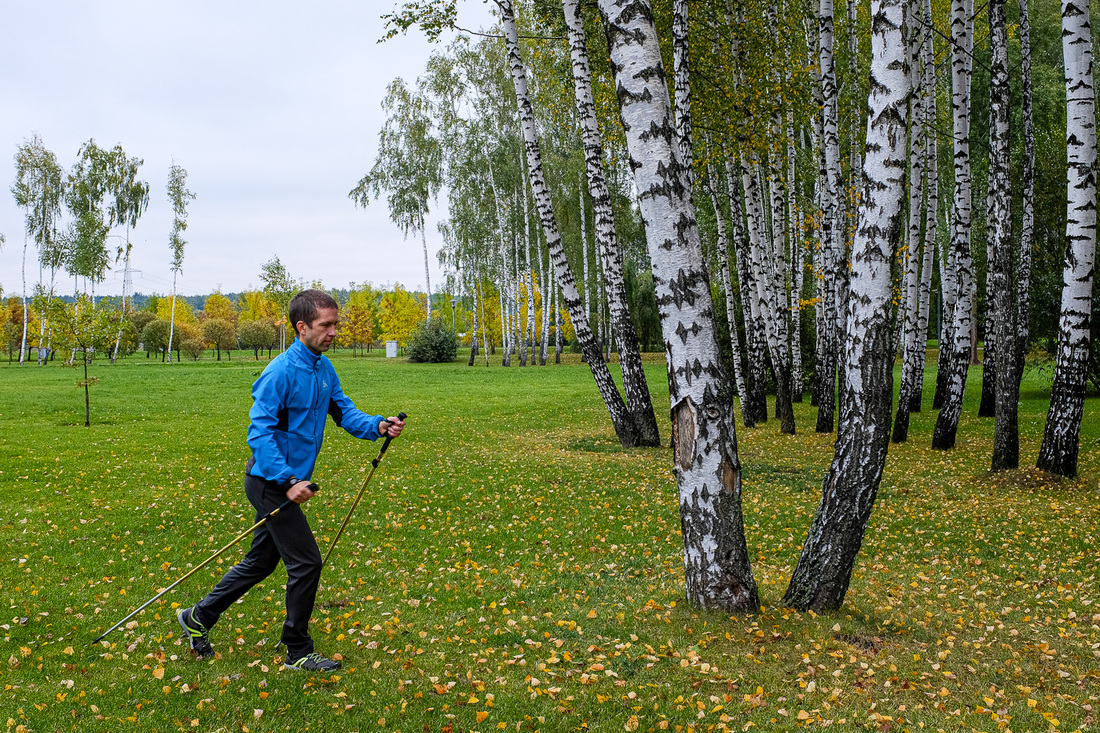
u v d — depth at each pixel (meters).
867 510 5.36
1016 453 11.71
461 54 44.03
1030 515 9.38
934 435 14.83
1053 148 22.92
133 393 29.66
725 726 3.74
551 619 5.56
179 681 4.31
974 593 6.42
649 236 5.10
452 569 7.17
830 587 5.41
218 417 22.06
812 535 5.52
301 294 4.56
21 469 12.80
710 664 4.50
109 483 11.84
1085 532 8.48
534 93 40.78
